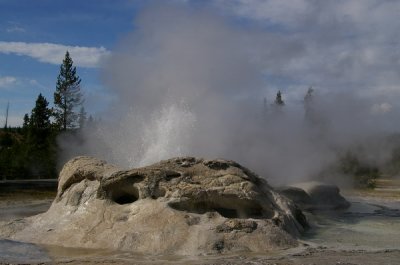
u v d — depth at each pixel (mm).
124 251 12258
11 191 30438
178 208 13844
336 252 12250
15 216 19156
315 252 12234
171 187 14141
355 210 22641
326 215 20250
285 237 13234
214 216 13453
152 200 13898
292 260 11141
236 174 14828
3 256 11516
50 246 12875
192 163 15047
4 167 44562
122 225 13227
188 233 12570
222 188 14336
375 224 17609
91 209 14203
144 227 12953
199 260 11203
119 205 14117
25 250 12242
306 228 16203
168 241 12359
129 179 14453
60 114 55656
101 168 15523
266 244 12633
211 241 12305
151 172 14367
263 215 14617
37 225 14641
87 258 11406
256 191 14648
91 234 13195
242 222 13039
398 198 30375
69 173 15938
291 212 15328
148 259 11336
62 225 14109
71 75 55875
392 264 10758
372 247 13070
